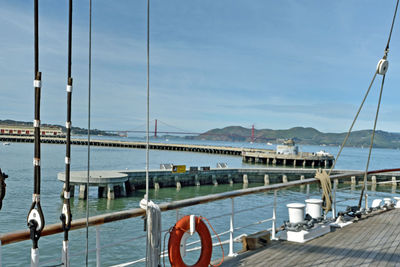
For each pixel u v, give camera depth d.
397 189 44.53
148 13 3.41
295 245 6.34
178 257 4.32
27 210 24.11
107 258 15.14
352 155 173.50
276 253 5.84
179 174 43.94
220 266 5.16
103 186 33.06
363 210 9.37
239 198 31.88
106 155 90.94
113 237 17.95
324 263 5.35
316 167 83.81
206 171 46.72
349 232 7.41
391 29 6.76
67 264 3.01
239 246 16.23
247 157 90.56
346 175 9.20
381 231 7.49
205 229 4.76
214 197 5.16
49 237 17.31
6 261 14.34
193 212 24.61
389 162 116.31
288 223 6.71
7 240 2.89
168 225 20.72
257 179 51.62
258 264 5.27
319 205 7.51
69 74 2.81
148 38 3.43
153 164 70.12
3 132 164.62
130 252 15.91
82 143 141.88
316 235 6.96
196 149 129.38
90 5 2.79
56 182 37.44
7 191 30.75
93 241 17.02
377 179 51.09
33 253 2.82
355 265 5.28
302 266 5.20
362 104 7.28
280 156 84.62
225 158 102.88
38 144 2.66
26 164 56.34
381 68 6.84
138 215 4.05
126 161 74.19
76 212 26.75
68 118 2.86
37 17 2.53
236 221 22.00
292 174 52.81
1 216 22.27
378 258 5.62
